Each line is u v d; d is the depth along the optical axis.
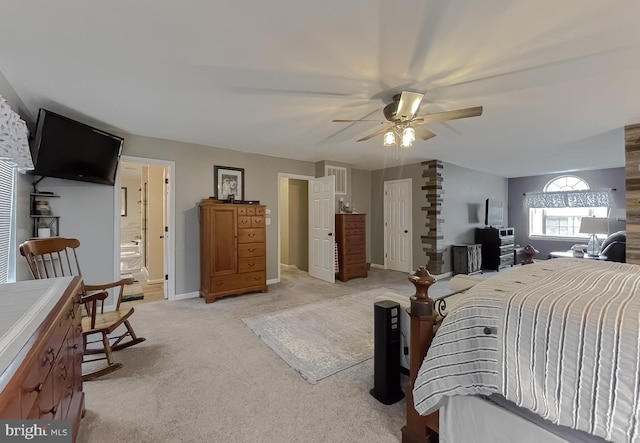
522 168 6.30
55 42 1.74
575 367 0.95
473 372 1.15
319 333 2.87
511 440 1.11
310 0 1.39
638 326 0.89
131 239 7.37
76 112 2.89
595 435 0.91
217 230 3.93
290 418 1.67
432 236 5.47
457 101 2.60
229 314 3.43
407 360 2.00
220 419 1.66
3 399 0.67
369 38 1.70
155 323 3.14
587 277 1.47
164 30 1.63
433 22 1.55
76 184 3.37
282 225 7.05
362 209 6.54
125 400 1.83
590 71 2.07
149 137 3.83
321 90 2.39
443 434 1.30
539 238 7.25
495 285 1.36
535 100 2.58
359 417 1.68
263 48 1.81
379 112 2.89
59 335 1.17
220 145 4.29
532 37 1.67
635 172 3.25
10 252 2.38
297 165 5.37
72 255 3.34
